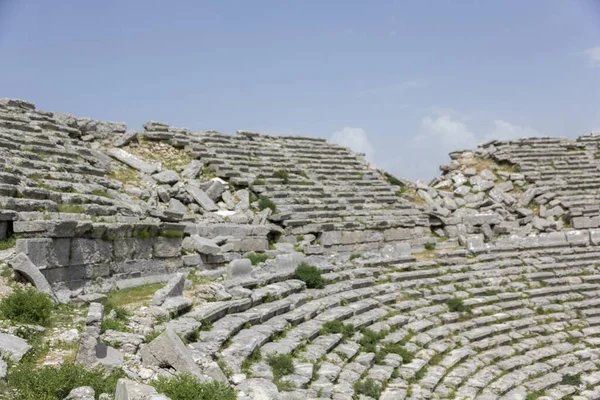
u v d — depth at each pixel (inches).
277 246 1157.7
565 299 1143.0
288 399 529.0
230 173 1339.8
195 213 1184.8
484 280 1167.0
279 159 1525.6
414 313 965.8
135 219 845.2
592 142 1979.6
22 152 896.9
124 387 386.6
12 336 472.4
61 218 716.0
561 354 938.7
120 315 595.5
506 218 1596.9
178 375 459.5
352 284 997.8
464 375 788.0
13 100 1147.9
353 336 794.8
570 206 1594.5
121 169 1221.1
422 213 1504.7
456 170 1844.2
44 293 562.9
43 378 402.6
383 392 656.4
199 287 752.3
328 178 1545.3
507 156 1844.2
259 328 695.7
